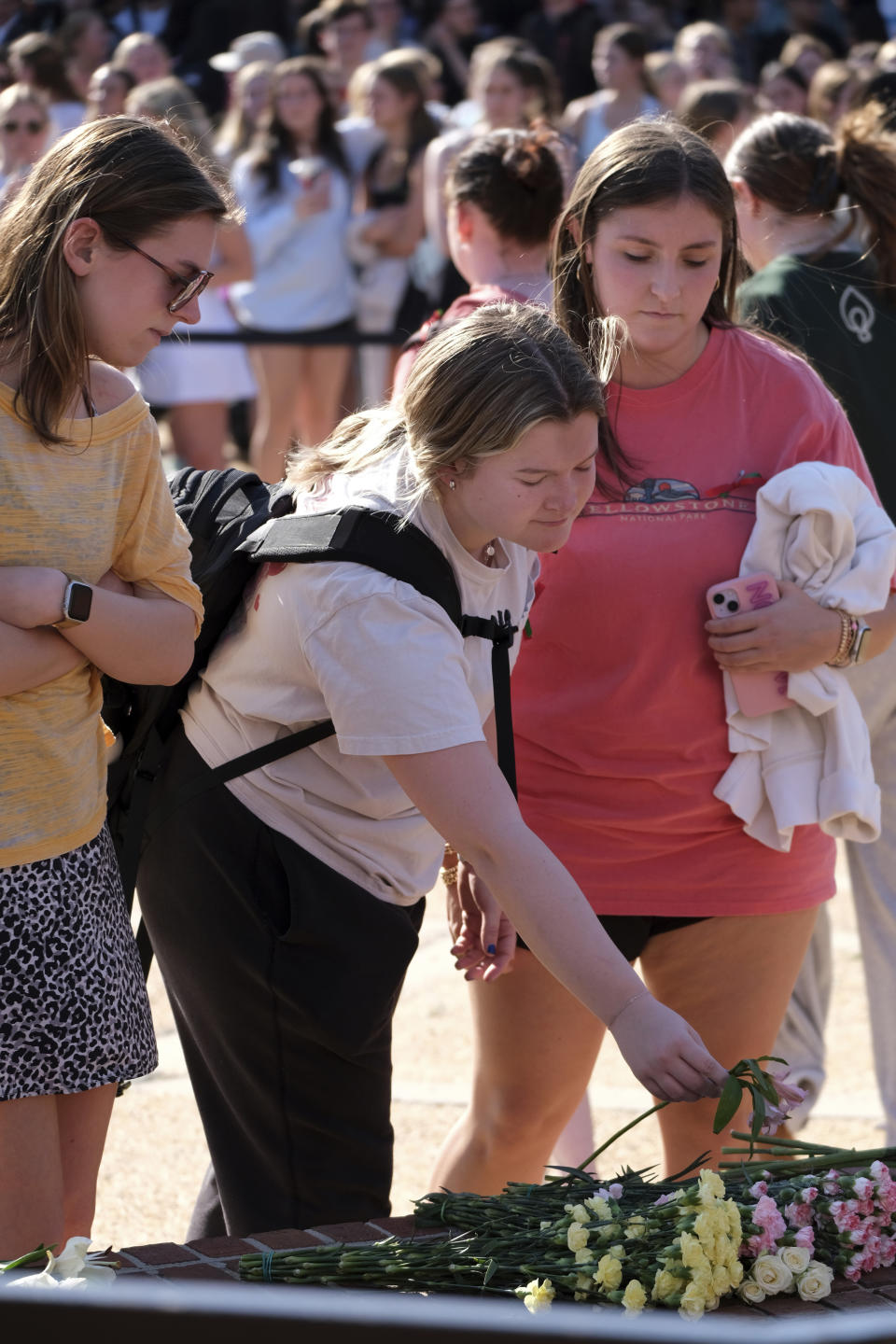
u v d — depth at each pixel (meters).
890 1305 6.36
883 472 11.62
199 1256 6.83
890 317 11.68
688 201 9.18
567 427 7.26
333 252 28.00
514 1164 10.35
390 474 7.84
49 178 7.28
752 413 9.81
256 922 8.60
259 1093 8.88
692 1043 6.83
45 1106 7.50
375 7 39.09
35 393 7.20
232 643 8.52
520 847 7.17
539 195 13.45
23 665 7.28
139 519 7.80
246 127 28.97
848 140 11.64
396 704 7.36
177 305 7.44
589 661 9.69
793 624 9.36
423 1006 16.53
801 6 43.28
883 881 12.09
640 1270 6.29
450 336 7.54
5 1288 4.04
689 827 9.74
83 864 7.65
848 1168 6.96
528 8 41.22
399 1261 6.51
